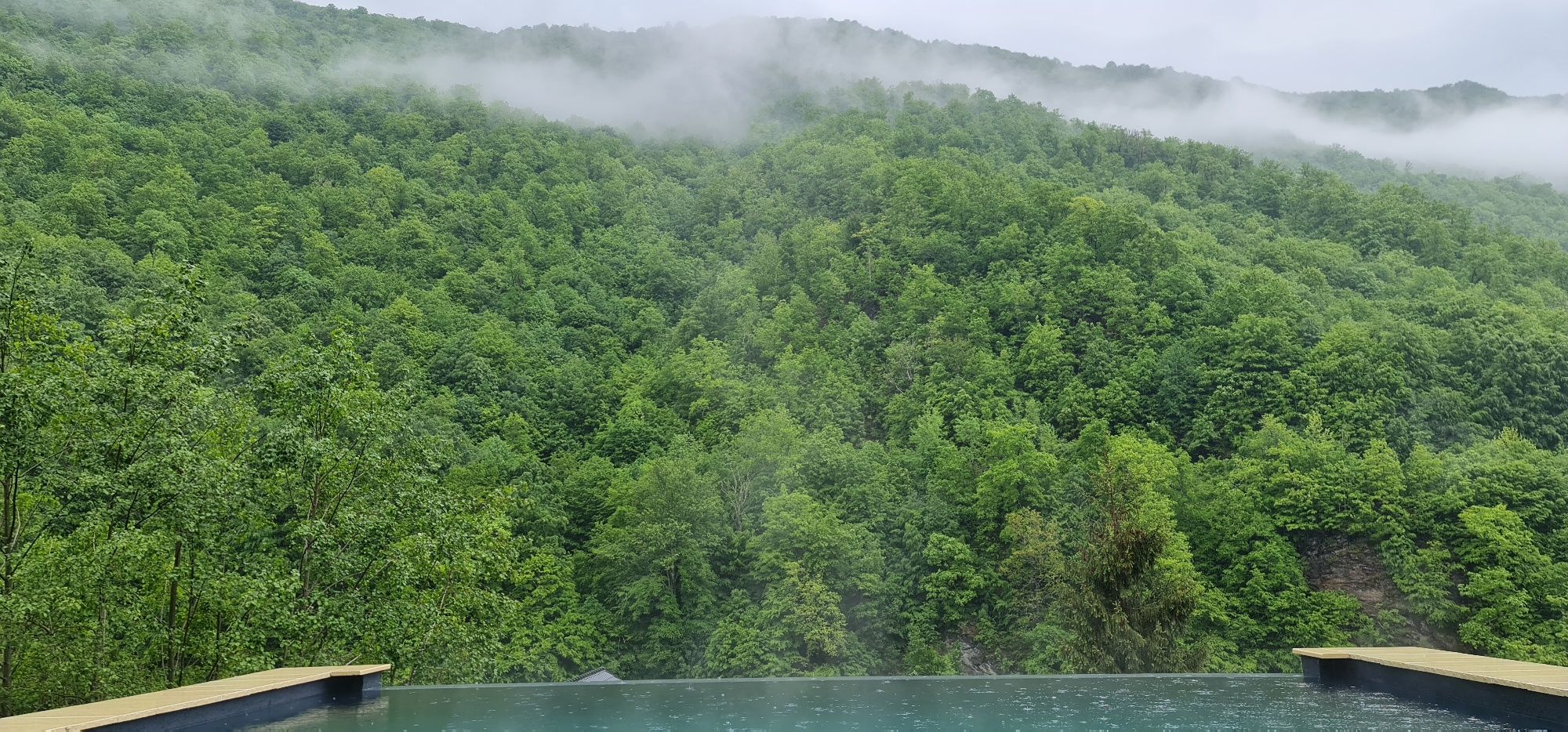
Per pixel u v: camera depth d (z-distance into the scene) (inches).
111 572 767.7
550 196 6624.0
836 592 2230.6
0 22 7126.0
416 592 1035.3
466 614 1159.0
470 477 2613.2
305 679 541.3
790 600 2150.6
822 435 2928.2
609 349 4571.9
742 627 2162.9
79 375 762.8
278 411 996.6
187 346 860.6
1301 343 3457.2
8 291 775.1
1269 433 2778.1
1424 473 2476.6
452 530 1027.3
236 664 853.8
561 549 2564.0
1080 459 2829.7
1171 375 3380.9
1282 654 2149.4
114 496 772.6
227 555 904.9
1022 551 2193.7
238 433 954.1
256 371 3048.7
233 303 3644.2
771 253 5078.7
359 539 958.4
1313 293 4296.3
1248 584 2292.1
